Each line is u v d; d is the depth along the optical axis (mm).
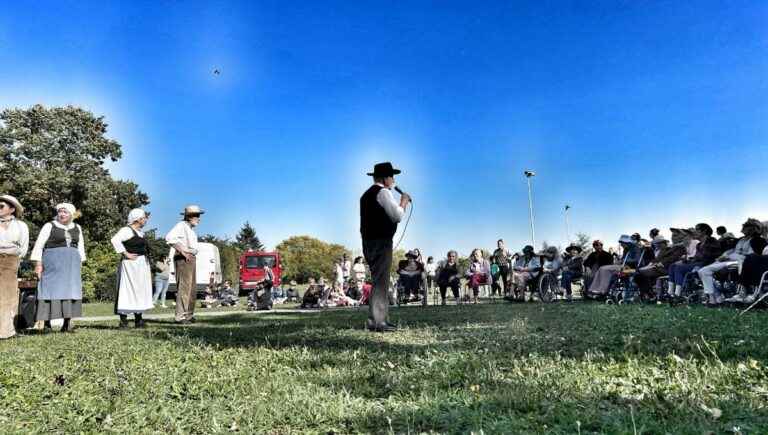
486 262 16156
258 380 3297
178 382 3318
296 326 7551
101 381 3441
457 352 4121
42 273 8023
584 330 5574
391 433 2121
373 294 6465
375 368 3553
